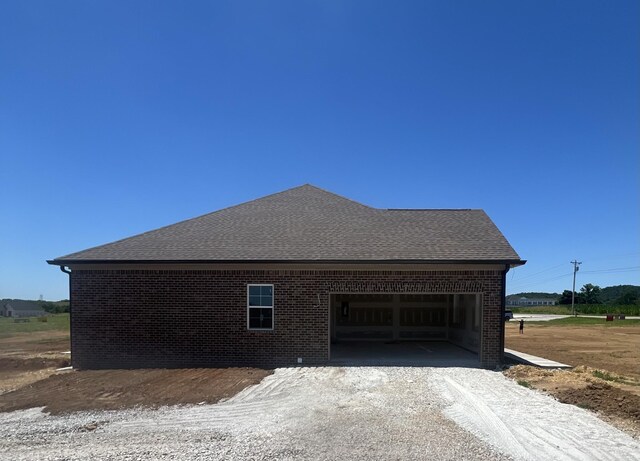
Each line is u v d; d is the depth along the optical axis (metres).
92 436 8.84
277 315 16.55
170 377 14.44
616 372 17.86
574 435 8.86
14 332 37.66
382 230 19.20
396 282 16.56
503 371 15.49
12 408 10.91
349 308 23.95
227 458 7.64
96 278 16.77
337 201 22.75
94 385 13.37
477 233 18.91
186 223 19.98
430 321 23.88
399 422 9.70
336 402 11.34
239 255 16.64
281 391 12.48
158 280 16.72
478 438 8.70
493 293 16.47
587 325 51.50
